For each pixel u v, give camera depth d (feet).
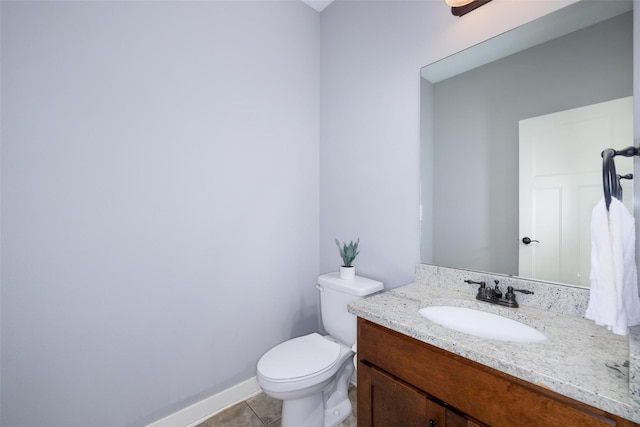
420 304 3.84
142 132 4.47
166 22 4.70
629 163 3.00
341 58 6.39
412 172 5.04
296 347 4.89
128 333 4.39
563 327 2.98
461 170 4.45
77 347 3.98
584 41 3.32
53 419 3.82
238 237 5.60
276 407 5.45
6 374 3.54
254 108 5.81
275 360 4.48
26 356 3.65
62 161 3.84
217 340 5.33
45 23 3.71
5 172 3.50
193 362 5.05
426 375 2.94
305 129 6.70
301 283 6.66
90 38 4.03
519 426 2.30
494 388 2.44
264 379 4.09
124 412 4.36
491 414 2.46
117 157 4.26
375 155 5.66
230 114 5.47
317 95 6.96
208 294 5.21
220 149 5.33
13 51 3.52
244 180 5.68
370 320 3.50
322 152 6.89
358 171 6.01
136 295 4.45
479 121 4.24
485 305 3.64
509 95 3.93
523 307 3.60
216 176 5.29
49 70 3.74
